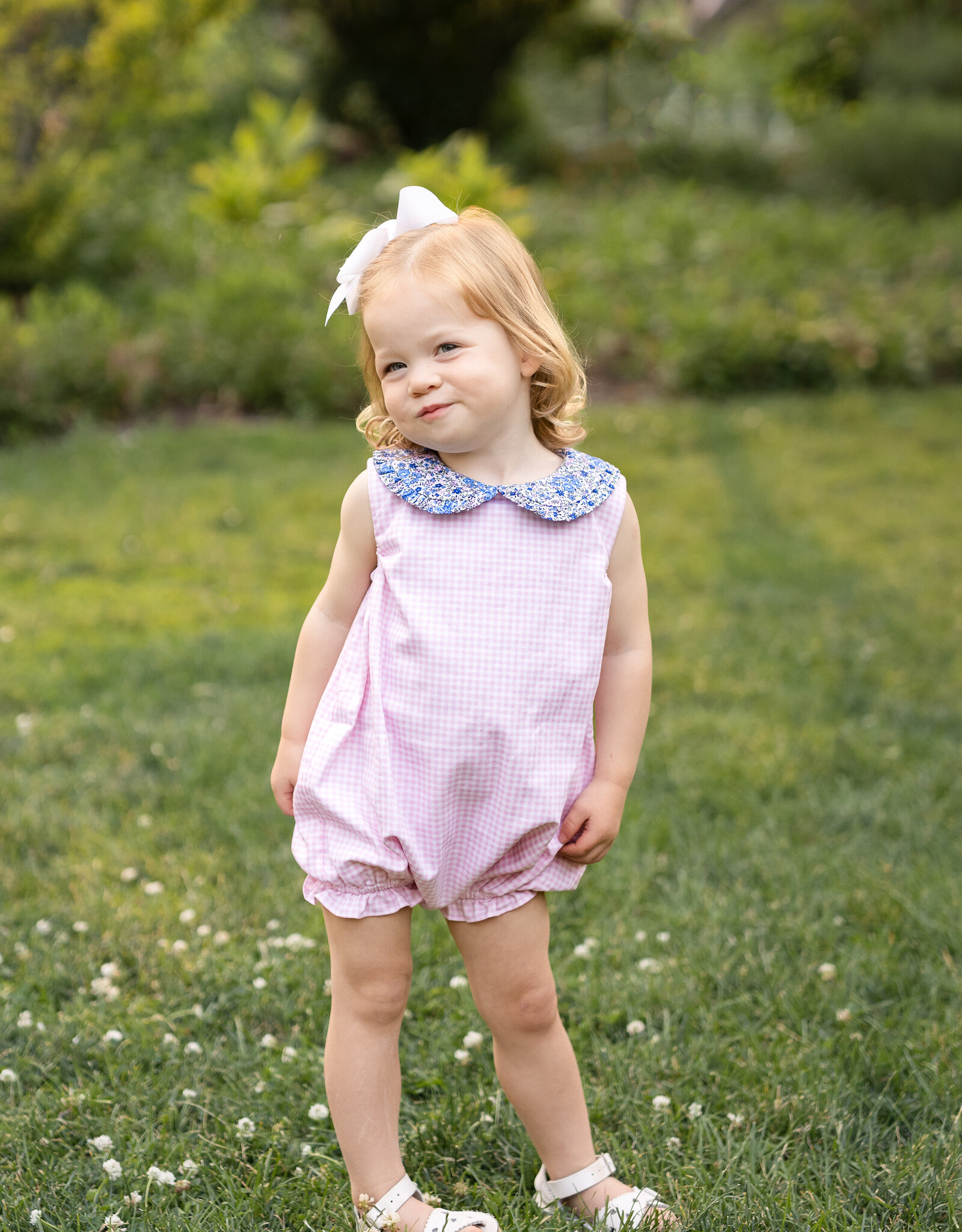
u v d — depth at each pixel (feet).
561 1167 6.36
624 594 6.17
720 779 11.63
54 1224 6.24
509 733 5.68
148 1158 6.71
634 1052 7.61
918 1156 6.64
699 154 54.34
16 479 23.36
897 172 54.90
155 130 45.32
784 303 32.96
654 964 8.43
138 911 9.23
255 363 28.45
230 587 18.31
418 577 5.77
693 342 30.89
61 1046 7.64
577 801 6.07
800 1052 7.59
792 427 28.02
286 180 39.37
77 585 18.34
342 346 28.81
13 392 26.63
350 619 6.20
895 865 9.96
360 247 6.12
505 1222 6.22
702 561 19.26
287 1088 7.32
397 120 54.70
